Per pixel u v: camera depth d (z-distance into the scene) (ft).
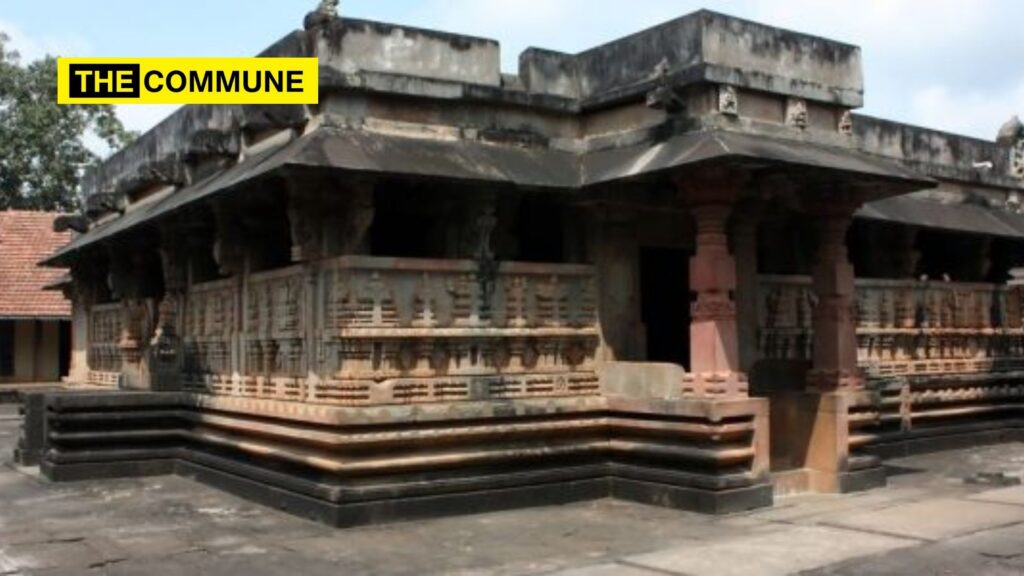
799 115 36.58
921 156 51.06
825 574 23.82
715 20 34.24
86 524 31.81
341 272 31.55
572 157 37.45
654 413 33.88
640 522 30.89
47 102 120.88
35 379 89.71
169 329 44.80
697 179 32.42
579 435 35.40
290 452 33.47
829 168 31.76
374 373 31.73
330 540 28.63
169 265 44.52
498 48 36.40
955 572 23.86
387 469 31.27
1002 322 53.26
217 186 34.01
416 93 34.06
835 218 36.58
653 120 35.50
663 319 39.65
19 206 121.80
